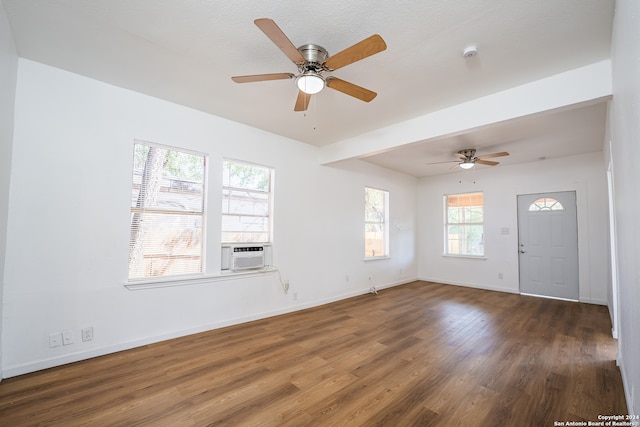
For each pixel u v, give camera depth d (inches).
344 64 78.6
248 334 133.0
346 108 130.6
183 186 134.3
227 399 82.5
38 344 97.0
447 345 122.0
